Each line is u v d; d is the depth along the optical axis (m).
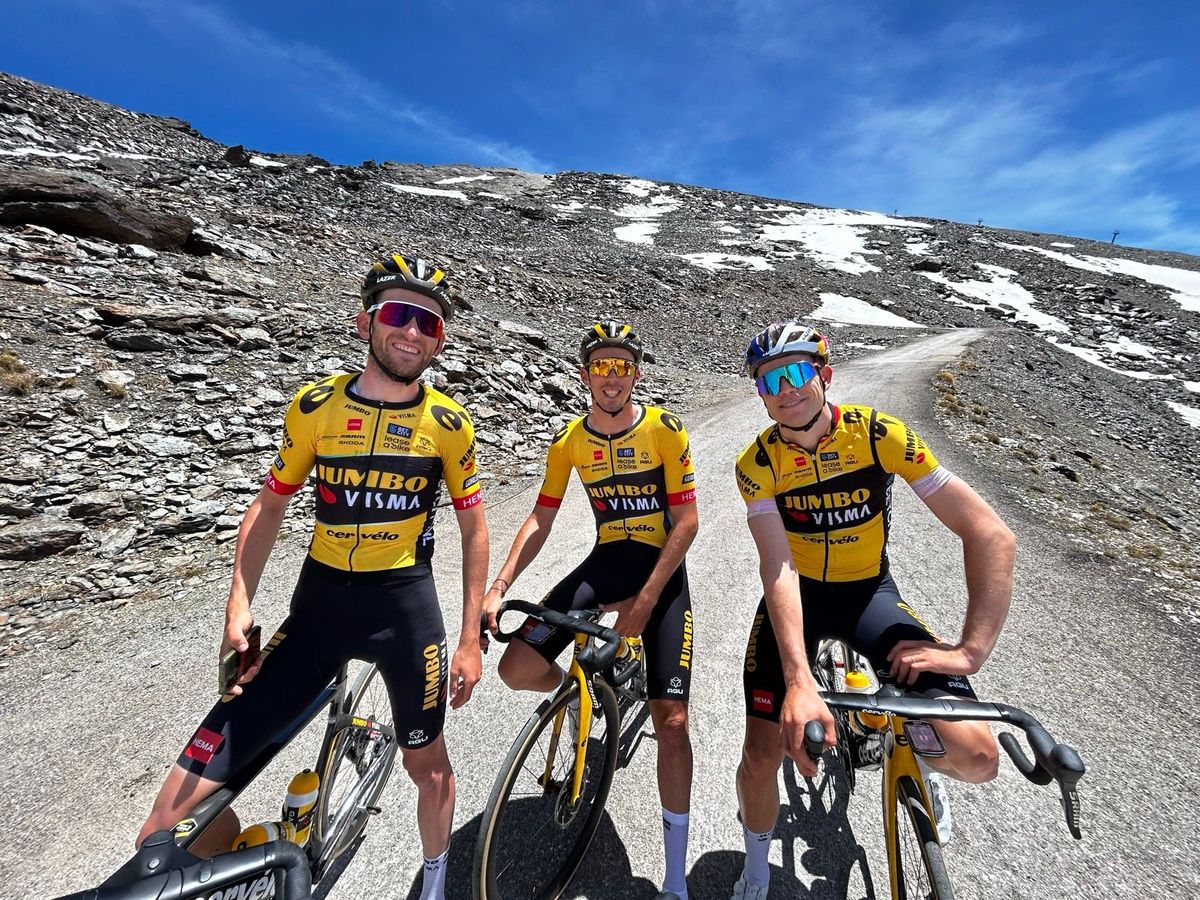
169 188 22.09
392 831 2.62
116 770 2.93
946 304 51.41
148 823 1.64
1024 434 14.27
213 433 7.26
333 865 2.44
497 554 5.86
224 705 1.86
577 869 2.45
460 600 4.96
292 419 2.07
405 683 2.09
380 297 2.01
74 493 5.74
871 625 2.30
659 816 2.74
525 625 2.44
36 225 11.70
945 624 4.59
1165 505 11.56
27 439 6.24
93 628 4.25
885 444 2.17
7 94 35.66
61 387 7.19
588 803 2.66
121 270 11.05
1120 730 3.33
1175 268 72.38
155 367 8.29
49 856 2.44
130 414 7.23
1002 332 39.88
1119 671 3.93
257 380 8.82
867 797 2.83
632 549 2.86
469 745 3.18
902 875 1.99
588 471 2.86
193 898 1.26
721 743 3.22
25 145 27.73
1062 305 55.16
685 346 26.41
